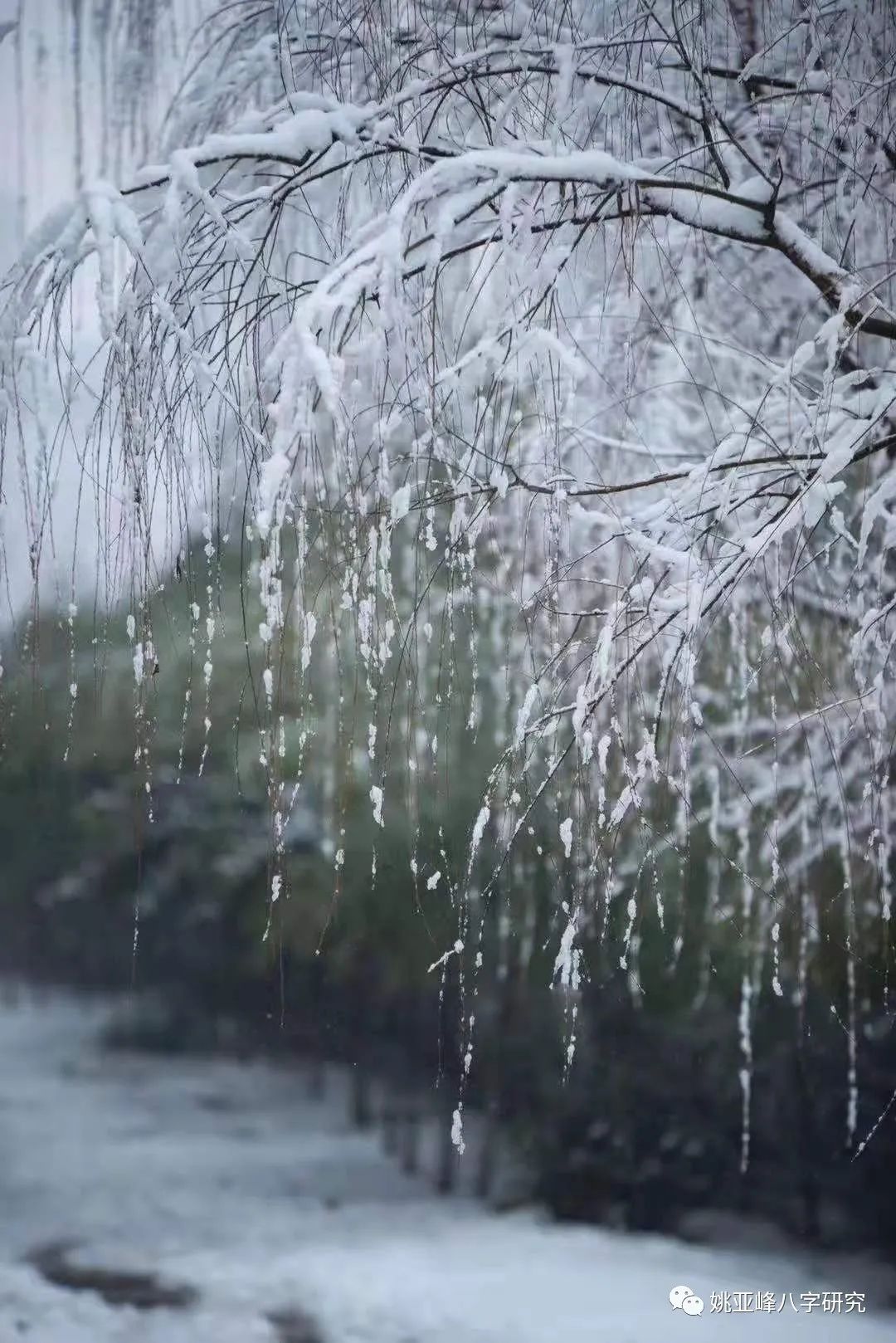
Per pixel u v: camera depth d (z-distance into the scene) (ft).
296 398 8.63
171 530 10.13
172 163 9.36
